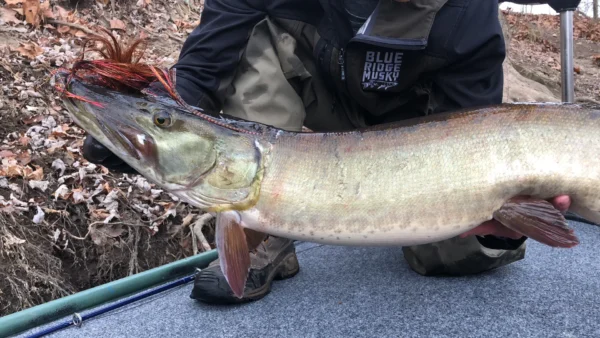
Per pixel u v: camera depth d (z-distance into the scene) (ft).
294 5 3.04
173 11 9.34
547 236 2.12
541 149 2.19
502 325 2.39
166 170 2.15
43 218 4.12
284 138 2.22
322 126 3.44
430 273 3.05
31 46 6.34
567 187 2.20
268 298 2.89
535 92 9.83
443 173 2.15
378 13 2.59
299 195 2.15
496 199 2.18
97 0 8.30
